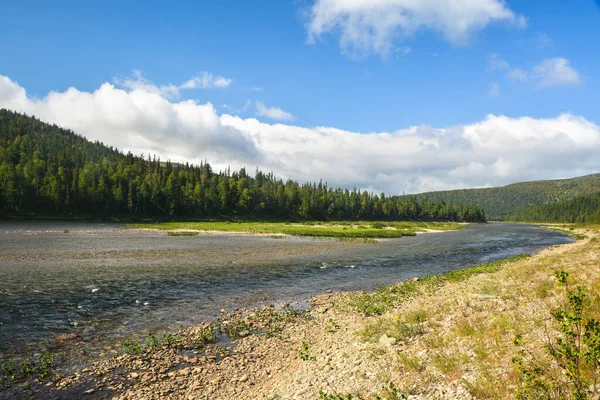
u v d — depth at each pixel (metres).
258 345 12.62
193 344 12.54
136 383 9.49
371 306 17.48
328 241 58.59
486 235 87.56
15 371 10.02
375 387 8.00
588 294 11.76
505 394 6.61
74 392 8.95
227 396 8.82
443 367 8.38
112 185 124.75
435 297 18.08
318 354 11.41
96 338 12.90
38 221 91.62
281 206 154.12
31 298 17.83
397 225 128.50
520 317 11.21
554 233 99.56
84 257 32.03
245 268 29.41
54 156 169.38
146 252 36.97
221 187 144.88
